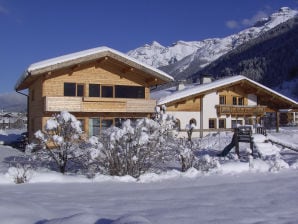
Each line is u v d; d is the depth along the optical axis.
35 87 26.25
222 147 21.62
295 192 8.35
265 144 17.98
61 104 23.00
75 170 12.66
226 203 7.04
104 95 25.09
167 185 9.63
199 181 10.32
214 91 32.19
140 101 25.47
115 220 4.60
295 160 15.08
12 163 14.59
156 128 11.92
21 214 5.15
